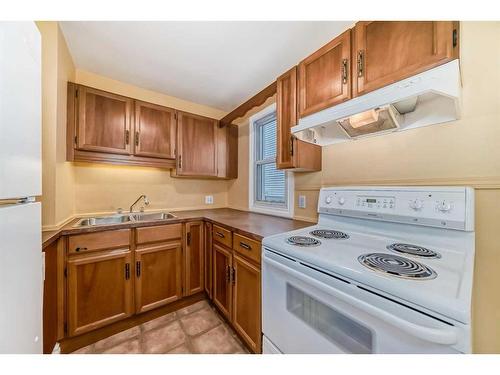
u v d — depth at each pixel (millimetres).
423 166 1102
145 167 2295
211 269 1859
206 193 2777
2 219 458
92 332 1462
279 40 1466
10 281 488
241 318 1408
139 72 1905
